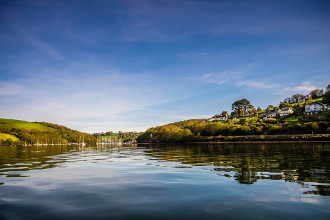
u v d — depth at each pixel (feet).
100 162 117.91
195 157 136.46
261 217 35.04
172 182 60.54
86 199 45.50
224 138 462.60
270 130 421.18
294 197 44.98
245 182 58.80
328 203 41.11
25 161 126.00
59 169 89.56
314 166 84.79
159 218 35.12
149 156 157.79
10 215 37.11
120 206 41.04
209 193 48.83
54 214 37.37
